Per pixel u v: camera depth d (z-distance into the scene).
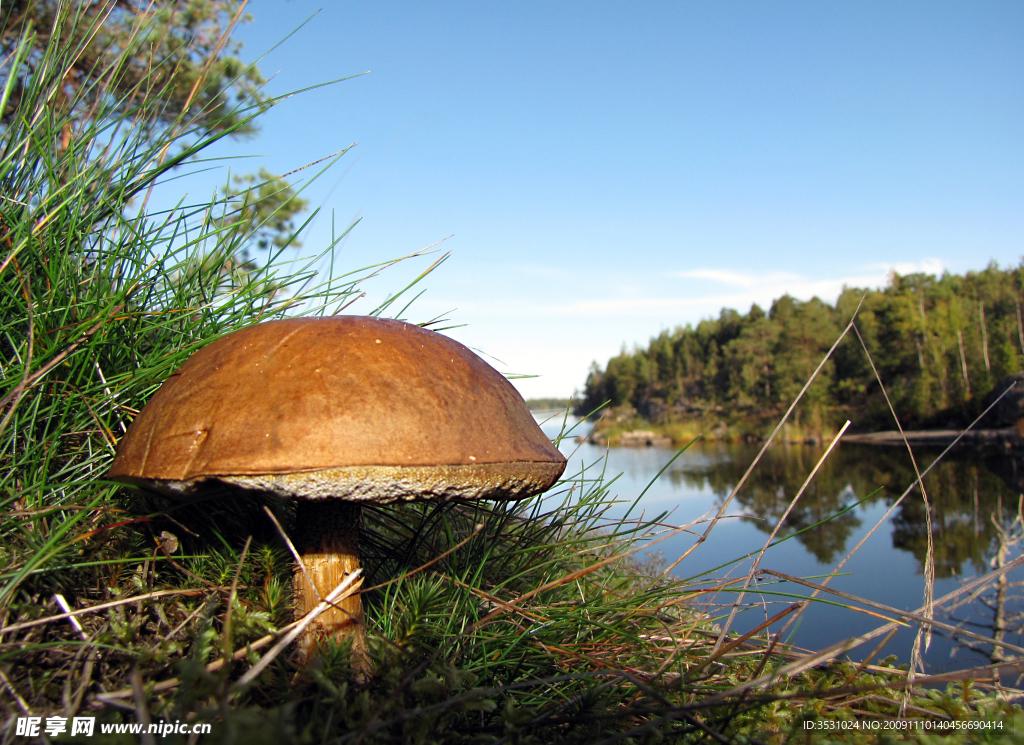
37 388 0.22
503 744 0.18
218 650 0.19
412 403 0.19
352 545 0.21
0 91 0.27
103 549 0.21
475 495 0.19
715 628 0.30
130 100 0.26
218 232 0.27
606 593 0.27
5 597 0.18
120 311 0.24
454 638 0.22
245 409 0.18
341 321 0.20
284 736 0.15
